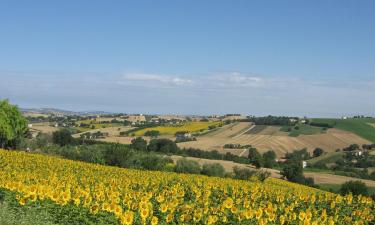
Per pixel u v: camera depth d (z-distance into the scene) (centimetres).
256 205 2991
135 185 3762
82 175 4350
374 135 14562
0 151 5653
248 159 11088
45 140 9344
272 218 2391
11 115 8181
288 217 2584
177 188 3397
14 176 3184
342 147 13375
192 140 13725
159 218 2283
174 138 14225
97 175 4522
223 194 3606
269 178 7475
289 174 8206
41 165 4788
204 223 2256
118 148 7075
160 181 4291
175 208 2419
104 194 2580
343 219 2827
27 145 8494
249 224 2356
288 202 3444
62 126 17850
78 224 2002
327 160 11775
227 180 5256
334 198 3556
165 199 2803
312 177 8925
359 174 10131
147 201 2372
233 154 11575
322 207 3294
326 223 2561
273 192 3981
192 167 7131
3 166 4419
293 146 13050
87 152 7044
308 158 12219
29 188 2195
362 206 3438
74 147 7512
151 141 11512
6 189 2380
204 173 7156
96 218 2044
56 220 2014
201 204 2806
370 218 2912
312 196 3366
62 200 2144
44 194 2206
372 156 12138
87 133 15425
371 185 8219
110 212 2125
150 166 7019
